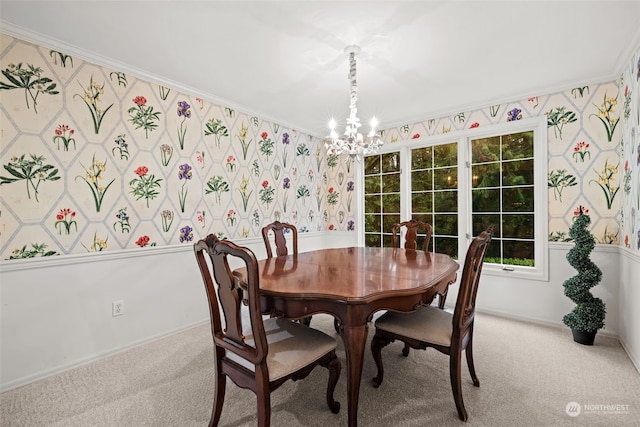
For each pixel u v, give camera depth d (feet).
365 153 7.57
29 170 6.15
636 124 6.70
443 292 5.87
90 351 6.93
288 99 9.81
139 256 7.83
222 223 9.98
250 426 4.82
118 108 7.48
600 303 7.50
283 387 5.88
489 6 5.38
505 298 9.76
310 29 6.07
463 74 8.01
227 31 6.14
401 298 4.85
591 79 8.27
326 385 5.95
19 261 5.97
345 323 4.42
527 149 9.61
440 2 5.29
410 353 7.28
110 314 7.28
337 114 11.32
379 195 13.16
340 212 14.25
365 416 4.99
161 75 8.10
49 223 6.41
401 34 6.23
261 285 4.94
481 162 10.53
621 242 7.81
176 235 8.71
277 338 5.02
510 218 9.95
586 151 8.47
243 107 10.48
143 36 6.30
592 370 6.36
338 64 7.47
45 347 6.31
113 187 7.40
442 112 10.93
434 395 5.56
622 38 6.37
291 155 12.71
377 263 6.80
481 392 5.62
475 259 5.15
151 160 8.14
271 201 11.78
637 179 6.64
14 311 5.95
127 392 5.74
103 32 6.15
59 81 6.54
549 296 9.03
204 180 9.44
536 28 6.02
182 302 8.77
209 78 8.27
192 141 9.11
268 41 6.49
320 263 6.83
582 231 7.70
